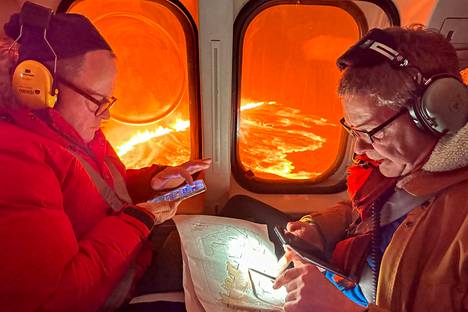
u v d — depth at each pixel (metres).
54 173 1.18
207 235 1.58
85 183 1.30
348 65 1.10
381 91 1.04
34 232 1.06
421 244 1.04
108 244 1.26
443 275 0.98
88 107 1.28
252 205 1.84
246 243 1.58
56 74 1.20
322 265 1.25
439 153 1.05
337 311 1.07
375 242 1.22
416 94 1.01
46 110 1.20
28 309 1.06
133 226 1.34
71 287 1.13
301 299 1.11
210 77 1.64
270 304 1.33
